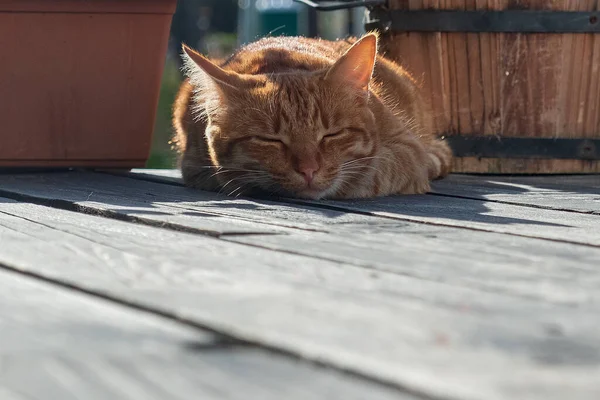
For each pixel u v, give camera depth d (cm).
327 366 41
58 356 42
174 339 46
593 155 125
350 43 131
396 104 118
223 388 38
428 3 124
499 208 97
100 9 119
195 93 117
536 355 43
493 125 125
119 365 41
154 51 121
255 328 47
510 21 123
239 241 78
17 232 81
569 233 83
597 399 36
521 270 66
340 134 105
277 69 115
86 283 60
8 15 117
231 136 106
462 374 40
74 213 91
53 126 121
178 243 77
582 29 122
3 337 46
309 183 103
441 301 55
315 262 68
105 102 121
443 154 122
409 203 101
